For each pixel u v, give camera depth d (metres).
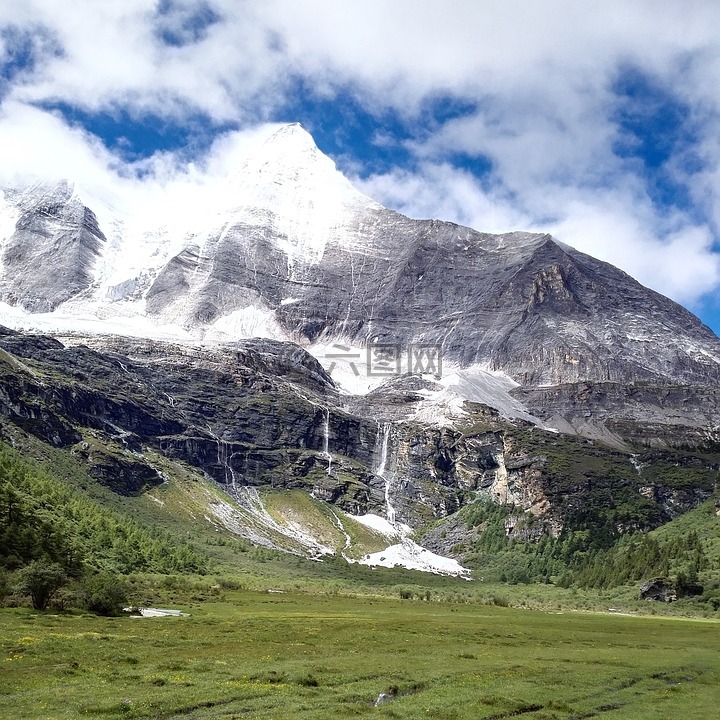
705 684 97.62
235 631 131.88
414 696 80.38
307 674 86.69
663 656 124.31
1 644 98.94
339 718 68.56
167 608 180.62
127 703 69.75
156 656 98.44
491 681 90.25
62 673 83.25
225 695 75.38
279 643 118.25
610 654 123.94
